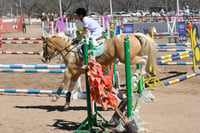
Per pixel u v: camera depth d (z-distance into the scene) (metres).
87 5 57.88
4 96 12.09
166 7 62.97
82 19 9.81
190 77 13.47
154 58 9.44
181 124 7.95
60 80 14.86
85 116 9.15
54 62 19.59
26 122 8.76
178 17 32.22
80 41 9.76
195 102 10.09
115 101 7.09
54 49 10.15
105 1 66.50
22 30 45.09
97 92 7.07
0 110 10.09
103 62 9.44
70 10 69.81
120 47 9.04
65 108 10.09
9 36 36.97
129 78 7.25
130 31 22.39
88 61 7.29
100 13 66.19
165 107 9.61
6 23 46.25
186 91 11.70
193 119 8.31
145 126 7.88
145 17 37.16
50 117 9.16
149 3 72.19
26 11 81.19
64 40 9.92
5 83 14.50
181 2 60.09
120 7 69.81
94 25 9.70
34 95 12.15
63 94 12.11
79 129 7.64
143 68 9.29
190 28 14.29
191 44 14.28
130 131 7.16
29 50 26.69
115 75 10.87
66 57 9.80
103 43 9.32
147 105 9.91
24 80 15.09
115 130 7.59
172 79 13.96
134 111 8.18
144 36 9.39
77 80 10.63
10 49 27.58
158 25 30.03
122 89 12.16
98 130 7.79
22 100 11.38
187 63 14.97
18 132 7.94
